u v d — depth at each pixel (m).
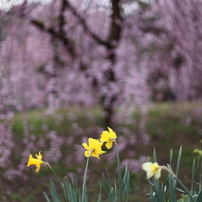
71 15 5.99
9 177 4.20
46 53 5.99
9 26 4.88
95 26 6.84
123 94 5.43
